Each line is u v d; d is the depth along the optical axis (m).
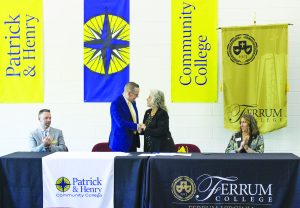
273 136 5.57
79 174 3.18
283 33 5.30
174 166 3.09
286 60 5.30
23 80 5.89
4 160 3.21
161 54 5.72
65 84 5.85
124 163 3.15
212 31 5.62
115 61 5.79
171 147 4.53
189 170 3.08
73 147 5.88
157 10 5.71
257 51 5.35
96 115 5.83
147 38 5.73
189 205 3.09
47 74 5.87
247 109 5.41
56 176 3.19
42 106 5.89
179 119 5.73
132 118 4.67
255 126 4.41
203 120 5.69
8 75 5.88
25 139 5.89
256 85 5.37
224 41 5.41
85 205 3.19
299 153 5.55
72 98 5.85
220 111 5.66
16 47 5.87
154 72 5.74
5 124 5.89
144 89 5.76
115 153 3.44
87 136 5.85
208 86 5.66
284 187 3.01
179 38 5.68
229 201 3.06
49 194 3.20
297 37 5.51
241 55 5.39
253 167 3.03
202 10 5.62
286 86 5.31
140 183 3.15
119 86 5.79
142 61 5.75
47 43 5.85
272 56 5.32
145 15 5.73
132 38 5.75
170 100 5.73
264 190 3.03
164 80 5.73
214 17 5.61
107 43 5.79
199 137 5.71
